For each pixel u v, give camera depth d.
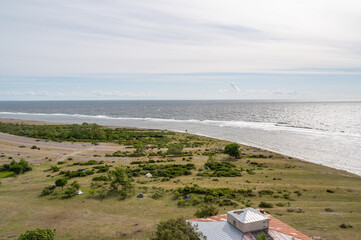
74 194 65.62
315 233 46.72
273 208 58.94
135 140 160.00
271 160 111.00
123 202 61.28
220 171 91.56
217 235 36.66
